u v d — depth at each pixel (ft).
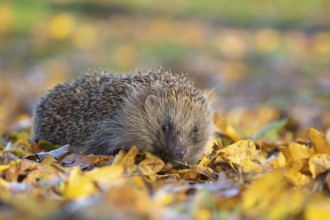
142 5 163.53
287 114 64.34
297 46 124.26
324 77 91.86
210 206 24.43
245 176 29.89
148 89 39.24
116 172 28.27
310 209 23.11
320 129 56.29
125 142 38.73
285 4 167.73
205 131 39.29
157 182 29.50
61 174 29.22
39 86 94.68
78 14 148.97
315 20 147.02
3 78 100.07
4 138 47.78
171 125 38.22
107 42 130.31
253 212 24.11
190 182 31.45
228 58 118.83
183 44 129.18
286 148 34.50
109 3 159.12
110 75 41.45
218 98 82.02
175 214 23.13
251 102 79.51
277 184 25.55
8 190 26.99
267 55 116.37
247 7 166.91
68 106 41.06
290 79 95.66
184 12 161.27
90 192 26.13
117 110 38.91
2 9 137.18
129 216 22.08
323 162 30.78
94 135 39.32
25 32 129.39
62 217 22.67
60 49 123.95
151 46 127.54
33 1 145.59
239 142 35.65
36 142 41.37
